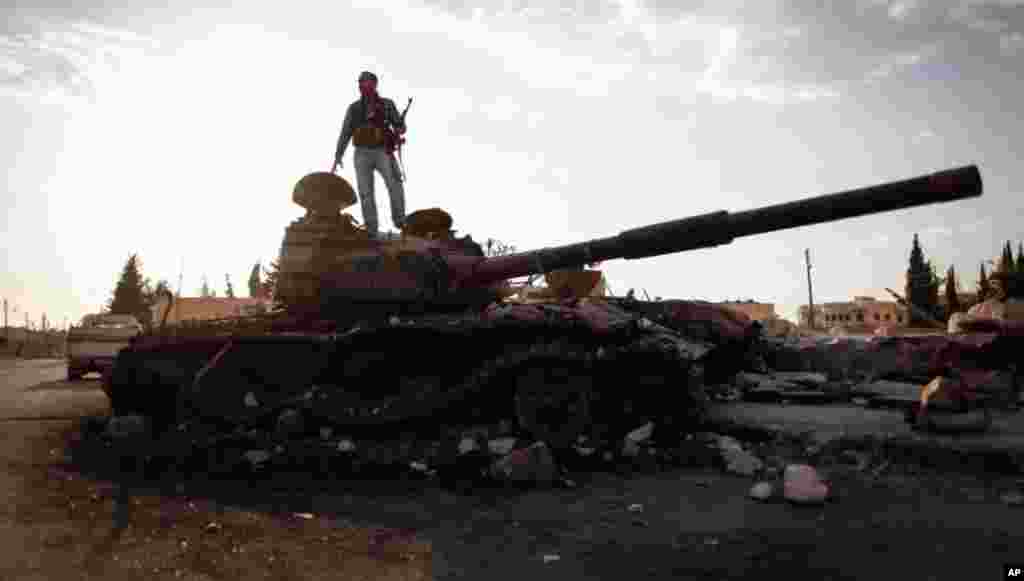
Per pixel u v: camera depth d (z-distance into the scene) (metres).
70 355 21.20
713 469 8.16
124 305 62.97
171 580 4.46
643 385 9.57
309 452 8.63
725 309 14.89
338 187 11.81
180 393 9.99
